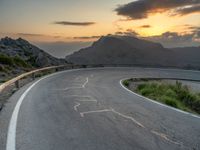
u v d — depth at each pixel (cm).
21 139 629
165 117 926
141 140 649
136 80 3206
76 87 1762
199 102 1781
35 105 1048
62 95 1359
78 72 3434
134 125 791
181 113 1018
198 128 793
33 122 787
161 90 2131
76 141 629
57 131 706
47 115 884
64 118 853
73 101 1188
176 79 3872
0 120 800
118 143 622
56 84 1880
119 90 1748
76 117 873
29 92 1399
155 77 3800
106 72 3841
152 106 1151
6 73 2514
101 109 1024
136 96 1476
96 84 2064
